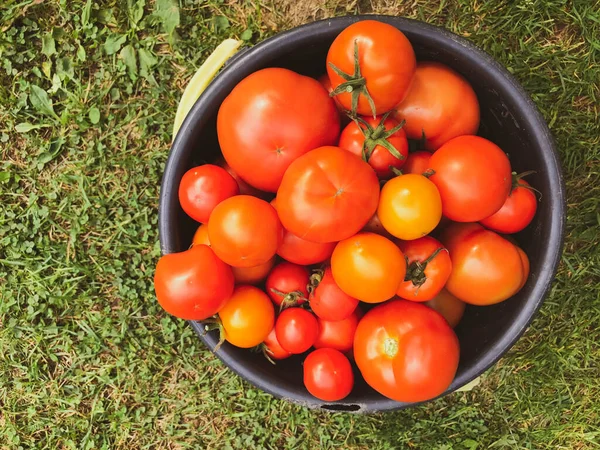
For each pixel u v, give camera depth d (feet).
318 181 1.25
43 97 2.10
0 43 2.06
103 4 2.08
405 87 1.32
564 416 2.13
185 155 1.51
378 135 1.32
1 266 2.15
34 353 2.18
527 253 1.53
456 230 1.51
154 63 2.08
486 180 1.33
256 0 2.04
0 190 2.14
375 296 1.33
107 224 2.15
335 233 1.29
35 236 2.15
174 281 1.39
